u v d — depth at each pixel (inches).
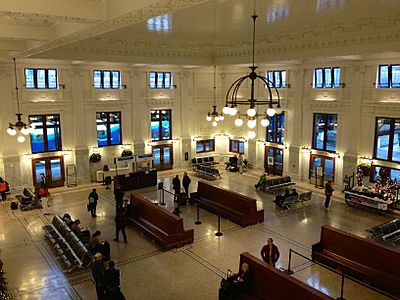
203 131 889.5
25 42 418.6
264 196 649.0
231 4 330.6
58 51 552.4
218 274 372.5
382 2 324.5
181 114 850.1
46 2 216.1
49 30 333.1
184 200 591.8
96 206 591.2
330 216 542.6
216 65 715.4
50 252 429.4
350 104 633.0
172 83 827.4
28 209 578.6
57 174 709.3
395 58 558.6
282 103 752.3
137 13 215.5
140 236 469.7
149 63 643.5
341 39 460.4
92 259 383.6
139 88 779.4
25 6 210.4
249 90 825.5
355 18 397.1
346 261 368.8
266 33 501.7
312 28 460.1
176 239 431.8
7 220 535.2
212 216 541.6
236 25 441.4
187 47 627.5
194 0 184.9
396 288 325.1
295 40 520.7
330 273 371.6
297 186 705.6
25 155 665.0
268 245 351.6
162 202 612.7
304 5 335.0
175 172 832.9
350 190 592.1
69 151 711.7
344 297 329.1
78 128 714.8
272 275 304.0
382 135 598.5
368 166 612.7
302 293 278.4
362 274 348.8
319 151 695.7
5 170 647.8
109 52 595.8
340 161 662.5
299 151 730.2
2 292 335.3
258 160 834.2
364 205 563.2
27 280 365.7
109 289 302.0
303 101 713.0
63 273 379.9
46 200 627.2
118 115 764.0
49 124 688.4
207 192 588.4
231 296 313.7
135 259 406.3
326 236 391.9
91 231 489.4
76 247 398.6
